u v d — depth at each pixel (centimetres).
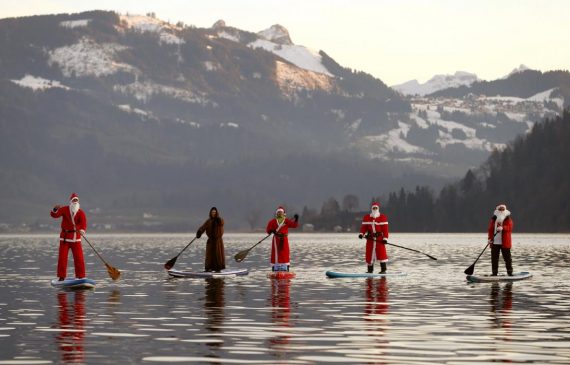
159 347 1777
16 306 2594
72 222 3356
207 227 4022
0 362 1603
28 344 1812
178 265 5325
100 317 2302
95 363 1597
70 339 1888
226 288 3272
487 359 1639
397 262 5616
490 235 3725
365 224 3984
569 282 3603
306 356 1672
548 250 8438
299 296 2920
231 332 2003
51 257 7006
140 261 5903
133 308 2530
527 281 3656
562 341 1866
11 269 4856
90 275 4141
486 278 3647
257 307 2559
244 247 10350
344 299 2811
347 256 6925
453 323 2175
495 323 2177
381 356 1672
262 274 4138
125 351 1727
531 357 1662
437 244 11931
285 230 3953
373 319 2259
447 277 3941
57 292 3097
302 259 6266
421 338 1911
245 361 1619
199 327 2094
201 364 1590
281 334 1970
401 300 2783
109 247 10700
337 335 1955
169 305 2617
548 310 2480
